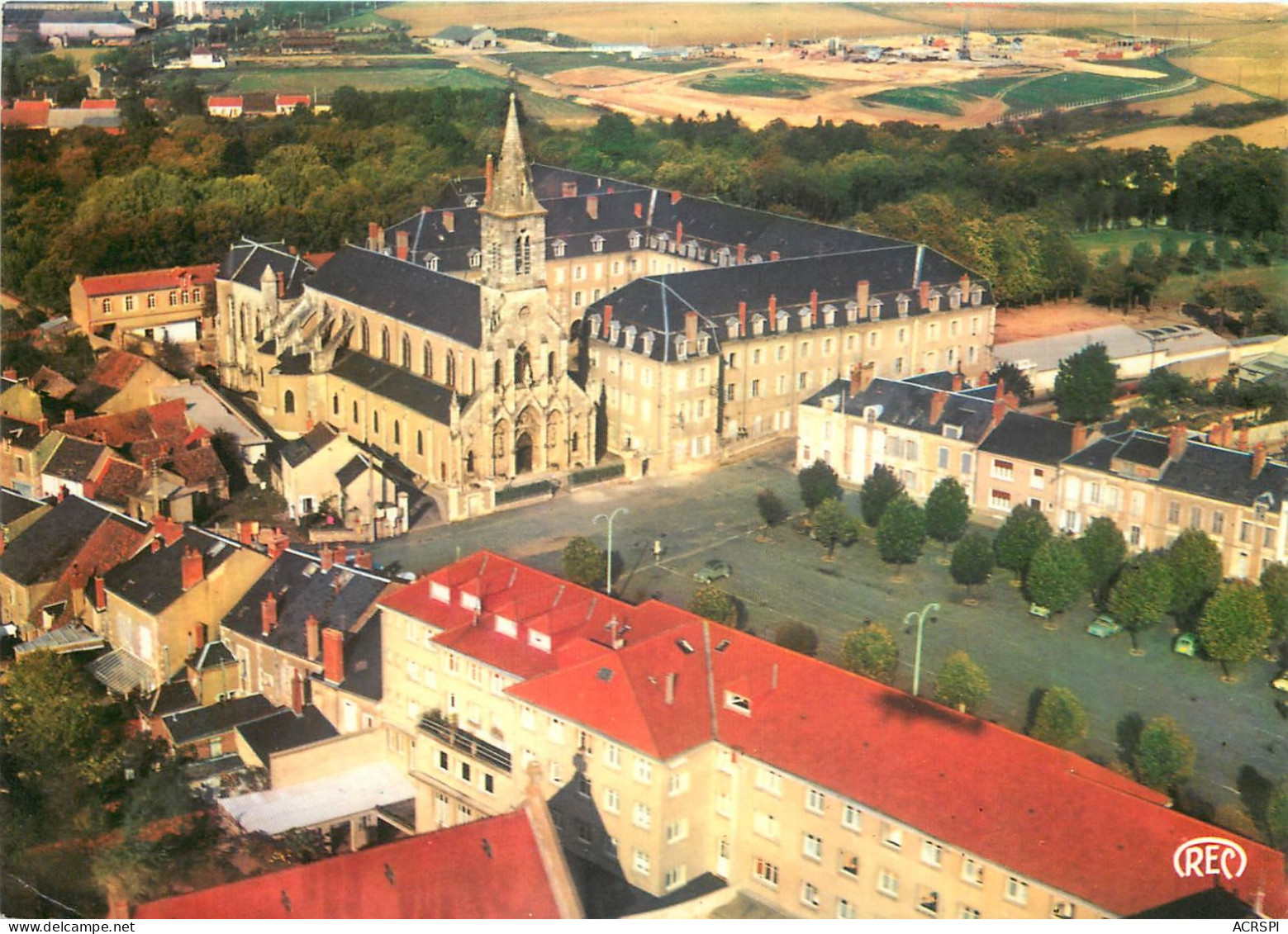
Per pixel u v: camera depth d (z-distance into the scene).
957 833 145.12
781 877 157.25
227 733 186.75
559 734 163.12
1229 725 189.50
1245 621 196.12
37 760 183.38
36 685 187.88
